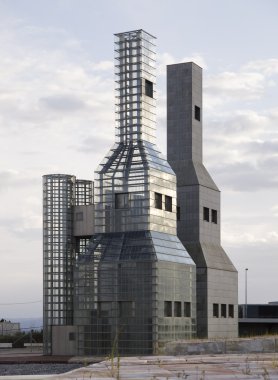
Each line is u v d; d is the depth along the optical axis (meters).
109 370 30.55
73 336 118.19
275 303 173.62
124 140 123.69
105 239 116.25
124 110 124.50
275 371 29.59
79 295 112.69
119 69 125.94
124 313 109.06
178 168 132.50
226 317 130.25
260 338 45.75
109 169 119.81
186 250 123.75
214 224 134.62
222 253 134.62
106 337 109.38
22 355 118.94
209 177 135.75
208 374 28.58
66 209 130.00
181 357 39.44
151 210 115.44
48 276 128.38
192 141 133.12
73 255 129.50
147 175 116.19
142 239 112.62
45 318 127.12
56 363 95.94
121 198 118.00
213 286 126.12
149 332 106.50
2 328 176.12
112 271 110.62
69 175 131.62
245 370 29.91
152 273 107.88
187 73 134.75
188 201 129.75
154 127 126.69
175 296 112.69
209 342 44.66
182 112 134.50
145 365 33.53
